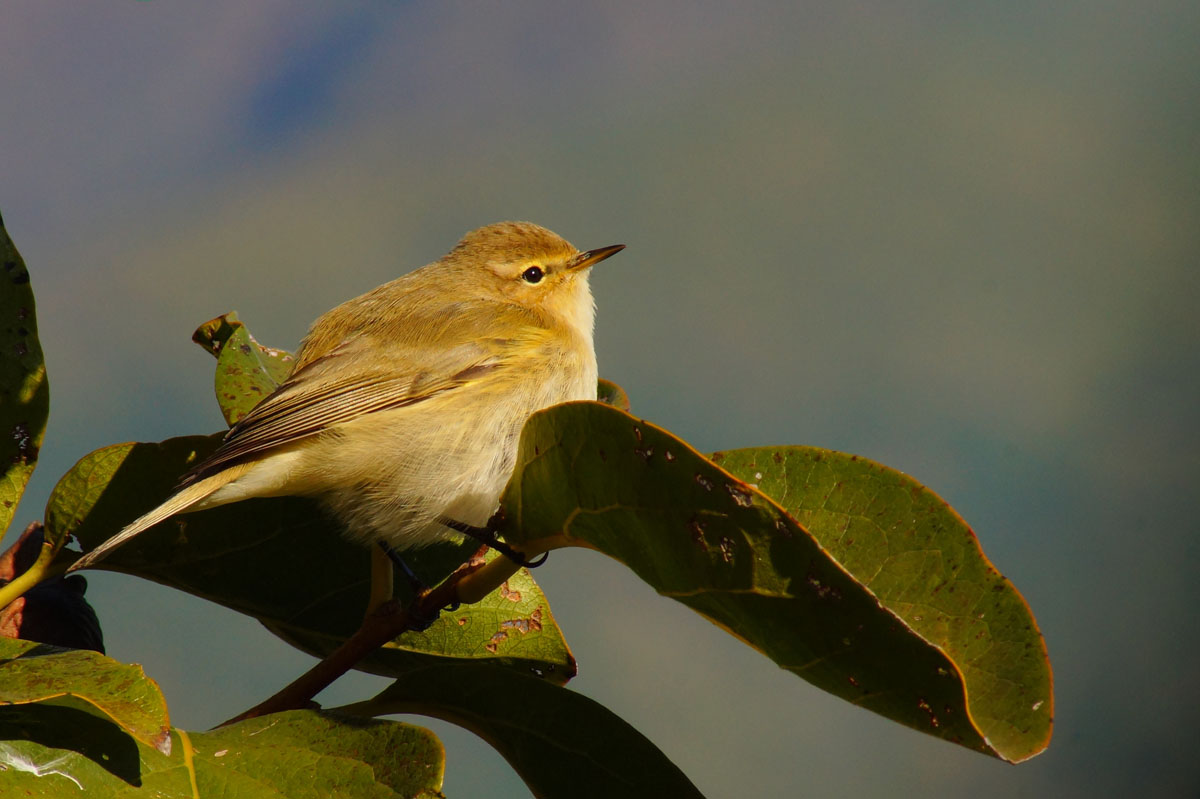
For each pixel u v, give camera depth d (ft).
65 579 9.14
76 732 8.04
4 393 9.11
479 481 9.30
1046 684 8.66
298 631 9.15
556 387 9.34
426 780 8.25
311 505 9.16
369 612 9.11
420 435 9.29
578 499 8.71
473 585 9.10
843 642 7.55
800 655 7.77
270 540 9.16
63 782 7.82
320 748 8.40
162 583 9.14
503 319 9.35
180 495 9.13
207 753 8.25
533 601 9.16
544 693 9.09
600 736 9.09
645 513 8.13
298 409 9.27
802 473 9.10
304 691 9.09
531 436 8.82
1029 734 8.53
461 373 9.31
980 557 9.07
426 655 9.15
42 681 7.57
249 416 9.19
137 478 9.14
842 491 9.09
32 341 9.12
